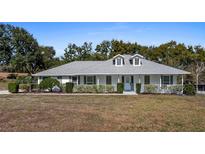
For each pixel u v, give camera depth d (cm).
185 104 2264
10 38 6762
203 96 3148
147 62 4075
